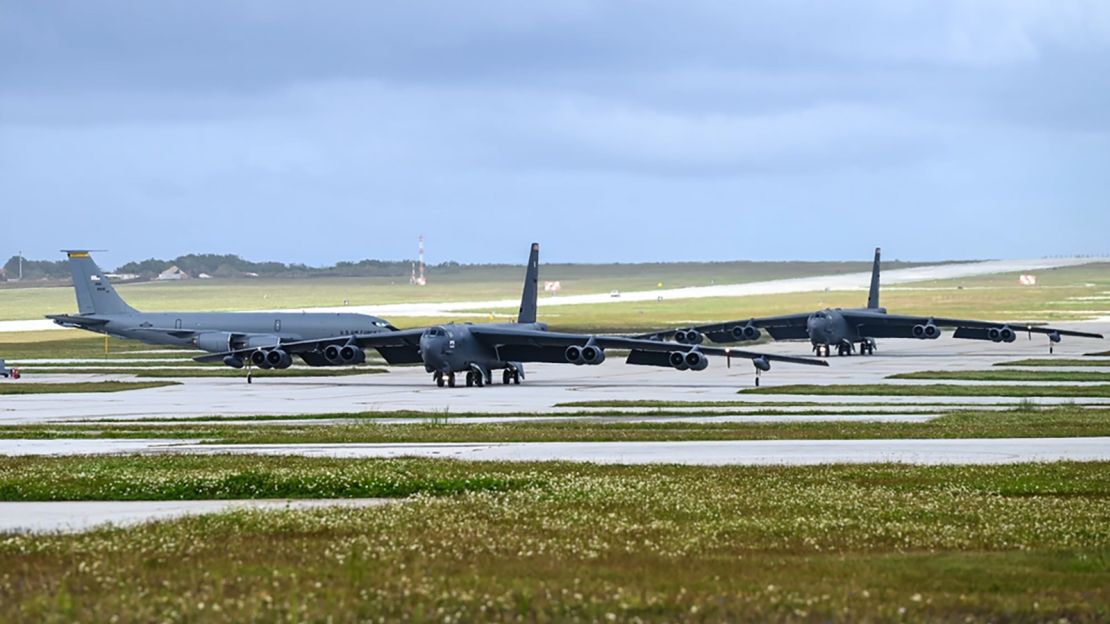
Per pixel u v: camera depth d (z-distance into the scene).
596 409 191.38
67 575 59.62
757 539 74.44
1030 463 113.62
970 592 57.91
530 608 53.53
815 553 69.88
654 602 54.50
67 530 76.38
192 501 93.38
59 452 128.12
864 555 69.00
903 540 74.25
